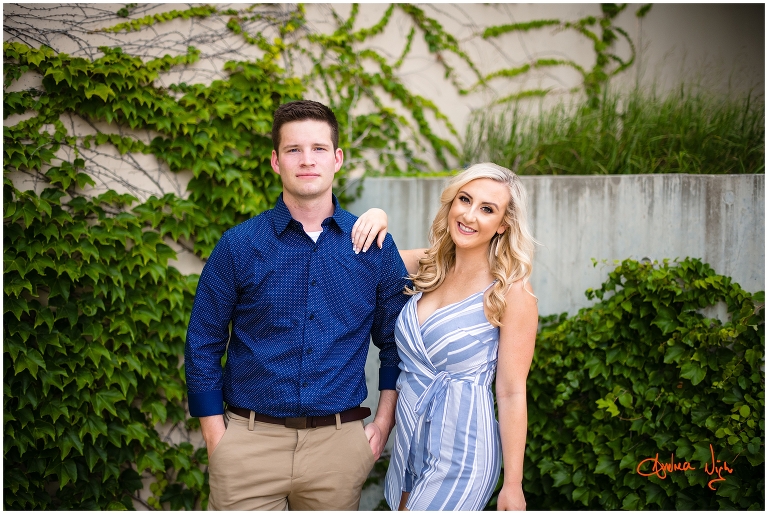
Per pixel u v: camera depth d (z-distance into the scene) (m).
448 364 1.85
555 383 2.76
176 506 2.89
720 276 2.58
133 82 2.77
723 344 2.51
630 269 2.66
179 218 2.88
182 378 2.92
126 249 2.81
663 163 3.24
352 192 3.16
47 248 2.62
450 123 3.90
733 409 2.41
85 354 2.68
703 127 3.26
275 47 3.11
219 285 1.90
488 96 4.00
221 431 1.91
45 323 2.66
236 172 2.92
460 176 1.91
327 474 1.89
